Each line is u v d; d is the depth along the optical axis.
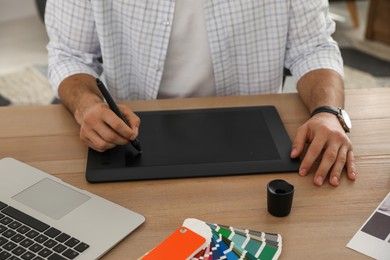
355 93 1.22
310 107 1.13
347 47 3.55
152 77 1.34
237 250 0.73
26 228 0.77
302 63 1.30
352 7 3.85
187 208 0.83
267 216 0.81
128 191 0.88
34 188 0.87
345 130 1.04
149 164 0.94
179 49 1.32
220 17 1.29
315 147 0.95
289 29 1.35
